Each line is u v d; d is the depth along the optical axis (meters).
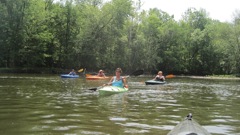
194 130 4.61
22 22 38.72
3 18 37.72
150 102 10.70
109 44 43.94
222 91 16.97
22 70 39.00
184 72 58.59
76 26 44.47
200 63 58.16
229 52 54.91
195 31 59.09
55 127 6.20
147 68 49.38
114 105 9.70
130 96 12.73
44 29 42.09
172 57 54.41
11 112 7.97
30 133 5.66
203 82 28.64
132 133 5.76
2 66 40.34
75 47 43.59
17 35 38.59
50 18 42.81
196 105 10.24
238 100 12.10
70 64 43.62
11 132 5.72
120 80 15.58
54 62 43.94
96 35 43.56
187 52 59.06
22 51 38.84
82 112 8.16
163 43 54.38
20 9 38.53
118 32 44.06
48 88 15.61
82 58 43.59
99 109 8.77
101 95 12.81
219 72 58.34
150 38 51.91
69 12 43.75
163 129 6.17
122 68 46.72
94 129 6.05
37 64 42.78
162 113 8.30
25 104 9.48
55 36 43.81
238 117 7.92
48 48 43.56
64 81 22.61
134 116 7.68
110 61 45.41
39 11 40.97
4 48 38.69
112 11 43.66
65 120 6.97
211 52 57.41
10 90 14.01
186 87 19.56
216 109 9.38
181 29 57.28
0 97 11.20
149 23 52.38
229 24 55.53
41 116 7.46
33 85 17.41
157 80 22.77
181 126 4.93
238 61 53.56
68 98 11.35
